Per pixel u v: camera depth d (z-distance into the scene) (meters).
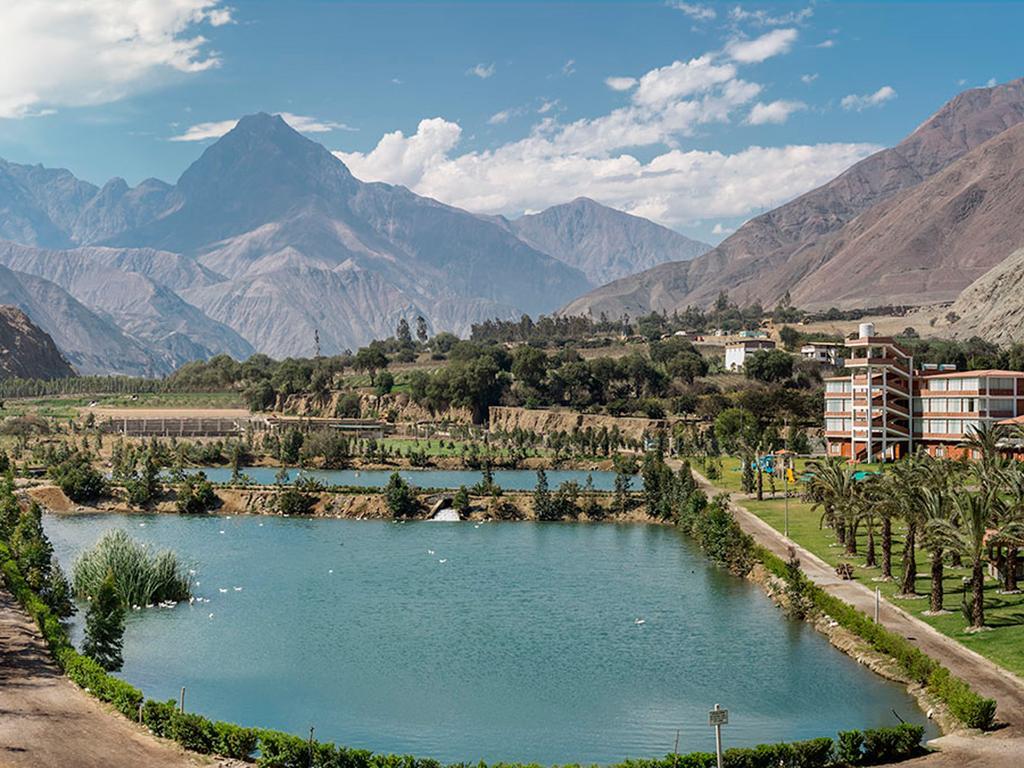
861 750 77.62
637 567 159.75
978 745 78.94
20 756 73.69
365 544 181.25
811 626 121.06
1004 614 110.44
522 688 100.88
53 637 102.12
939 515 113.00
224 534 192.38
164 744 78.62
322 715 93.69
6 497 178.62
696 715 93.06
